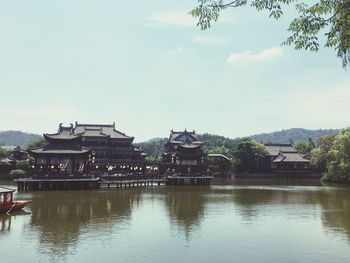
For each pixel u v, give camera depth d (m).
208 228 39.72
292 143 174.50
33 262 27.48
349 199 66.19
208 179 102.31
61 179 79.50
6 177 117.19
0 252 29.86
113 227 39.88
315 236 35.94
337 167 106.81
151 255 29.41
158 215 47.94
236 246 32.19
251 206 56.75
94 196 68.94
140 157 119.50
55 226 40.12
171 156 120.88
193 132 136.25
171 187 92.62
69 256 29.00
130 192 77.88
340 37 13.34
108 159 109.44
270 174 143.38
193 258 28.73
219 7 13.91
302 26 13.72
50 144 86.75
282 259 28.56
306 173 141.62
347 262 27.83
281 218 45.88
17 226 39.81
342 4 12.69
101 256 29.03
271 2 13.52
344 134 104.38
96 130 116.44
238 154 144.38
